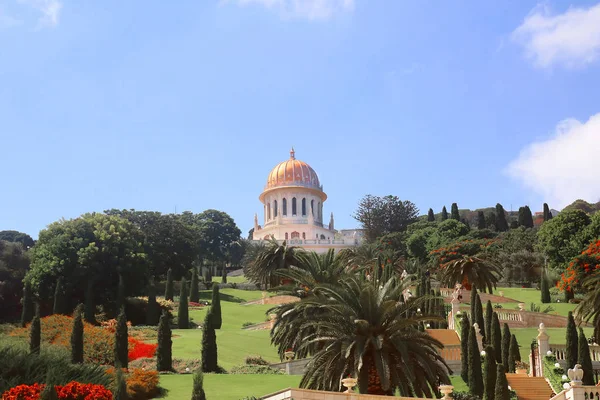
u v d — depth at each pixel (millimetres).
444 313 62344
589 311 43750
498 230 150500
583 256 60031
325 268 56406
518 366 45156
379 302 33688
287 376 43094
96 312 75000
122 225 83188
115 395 33188
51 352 39250
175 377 42188
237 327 70812
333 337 33500
